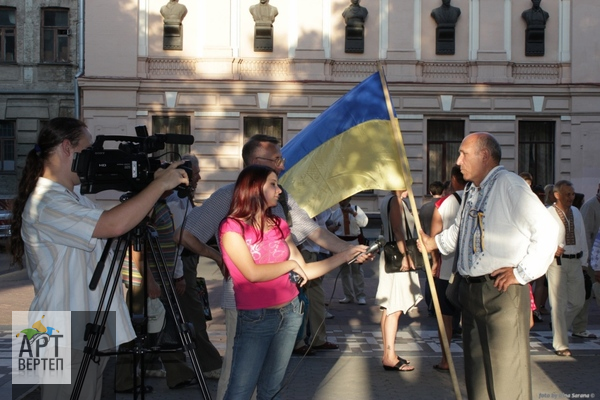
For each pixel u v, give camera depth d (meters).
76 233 3.72
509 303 4.95
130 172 3.81
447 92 24.47
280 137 24.72
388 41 24.50
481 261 5.03
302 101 24.50
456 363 7.75
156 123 24.55
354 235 11.95
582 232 8.37
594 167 24.62
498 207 5.00
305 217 5.07
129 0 24.28
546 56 24.66
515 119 24.64
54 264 3.88
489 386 5.07
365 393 6.55
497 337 4.97
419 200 24.50
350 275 12.30
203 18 24.53
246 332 4.28
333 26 24.61
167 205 6.54
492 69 24.55
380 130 5.79
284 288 4.32
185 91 24.38
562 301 8.05
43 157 3.97
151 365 7.03
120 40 24.30
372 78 5.86
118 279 4.09
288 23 24.59
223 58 24.38
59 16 27.30
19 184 3.99
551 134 24.84
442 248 5.71
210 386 6.67
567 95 24.62
